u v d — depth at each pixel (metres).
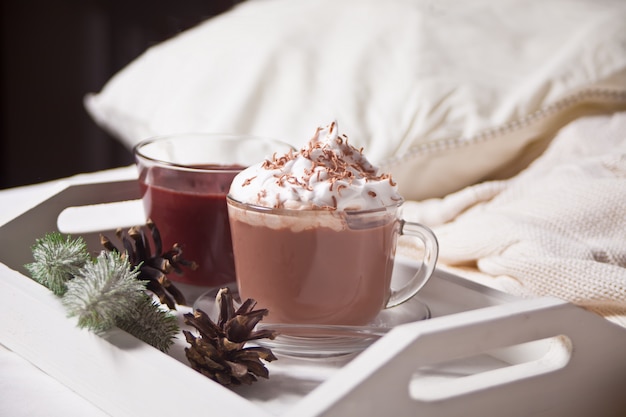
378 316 0.72
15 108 2.28
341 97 1.11
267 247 0.68
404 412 0.58
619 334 0.65
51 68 2.26
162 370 0.60
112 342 0.63
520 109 1.04
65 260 0.69
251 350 0.65
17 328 0.71
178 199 0.78
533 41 1.14
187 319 0.66
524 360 0.69
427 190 1.07
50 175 2.32
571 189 0.86
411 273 0.77
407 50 1.14
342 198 0.67
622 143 0.97
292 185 0.67
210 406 0.58
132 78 1.37
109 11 2.20
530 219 0.84
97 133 2.30
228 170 0.78
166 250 0.80
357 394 0.56
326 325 0.68
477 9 1.21
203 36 1.35
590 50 1.07
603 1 1.21
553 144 1.04
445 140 1.04
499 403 0.61
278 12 1.32
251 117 1.16
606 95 1.05
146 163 0.80
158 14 2.17
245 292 0.70
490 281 0.82
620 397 0.66
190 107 1.22
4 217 0.80
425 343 0.58
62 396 0.67
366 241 0.68
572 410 0.65
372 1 1.28
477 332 0.60
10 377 0.69
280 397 0.64
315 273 0.67
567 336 0.63
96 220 0.97
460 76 1.09
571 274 0.76
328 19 1.27
